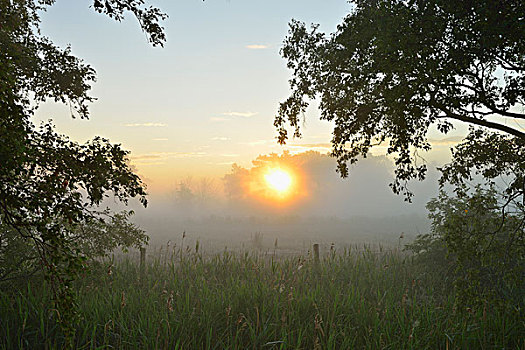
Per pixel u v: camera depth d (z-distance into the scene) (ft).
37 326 26.04
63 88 28.63
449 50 22.98
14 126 16.20
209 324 27.89
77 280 35.58
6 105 15.89
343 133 30.53
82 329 26.04
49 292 29.01
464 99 25.82
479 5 22.11
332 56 28.22
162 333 25.88
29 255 33.04
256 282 38.27
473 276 28.91
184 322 27.35
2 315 26.78
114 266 46.09
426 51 22.65
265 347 25.88
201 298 32.42
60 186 18.83
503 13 21.62
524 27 20.77
